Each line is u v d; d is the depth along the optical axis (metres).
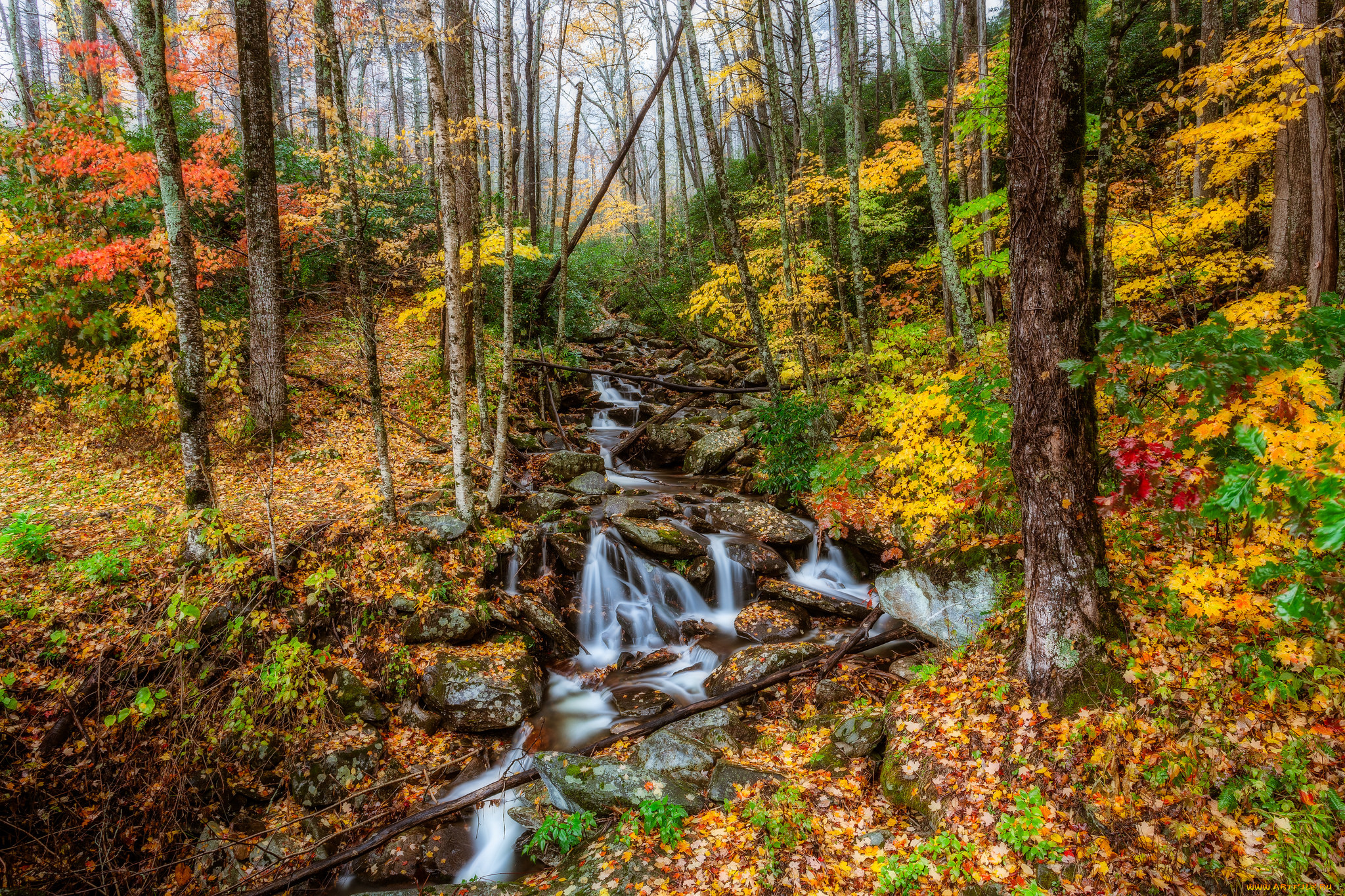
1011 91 3.86
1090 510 4.06
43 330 9.15
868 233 15.64
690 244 20.47
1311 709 3.61
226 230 12.77
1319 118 6.54
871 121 21.16
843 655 6.86
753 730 5.99
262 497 8.59
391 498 7.97
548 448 12.99
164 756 5.49
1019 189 3.87
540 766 5.16
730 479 12.20
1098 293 4.64
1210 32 10.30
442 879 4.86
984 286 11.50
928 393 5.97
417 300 15.79
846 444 10.12
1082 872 3.43
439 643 7.03
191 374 6.73
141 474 8.90
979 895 3.53
